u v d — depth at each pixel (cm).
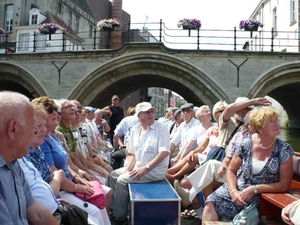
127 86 2156
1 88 2128
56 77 1669
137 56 1616
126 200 447
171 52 1603
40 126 312
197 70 1579
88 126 653
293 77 1565
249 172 322
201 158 474
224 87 1570
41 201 267
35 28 2397
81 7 3484
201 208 451
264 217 311
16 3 2666
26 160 282
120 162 697
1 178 188
